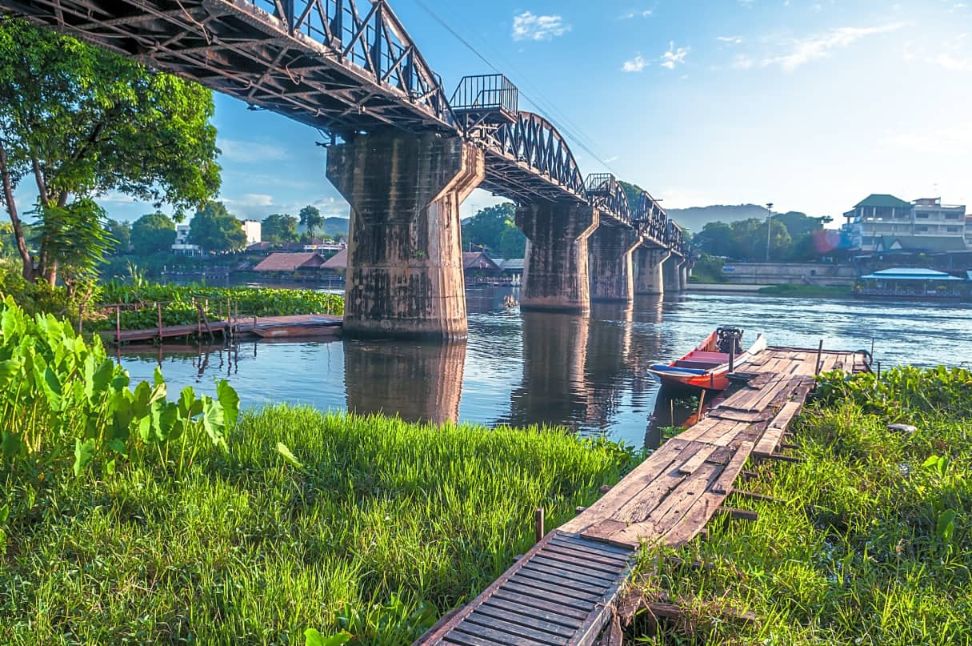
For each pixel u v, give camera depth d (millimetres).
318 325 35875
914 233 125938
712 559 6406
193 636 5387
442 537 7336
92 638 5340
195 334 31906
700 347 26297
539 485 9227
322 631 5414
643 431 16797
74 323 26500
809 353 24781
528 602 5527
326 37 21625
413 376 24016
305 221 161875
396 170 34375
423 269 34438
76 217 27453
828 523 8398
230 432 10914
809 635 5445
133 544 6844
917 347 36188
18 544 6938
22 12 17438
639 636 5699
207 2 16641
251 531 7438
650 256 113000
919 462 10398
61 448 8633
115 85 26438
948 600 6164
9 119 26281
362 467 9883
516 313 60906
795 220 193125
